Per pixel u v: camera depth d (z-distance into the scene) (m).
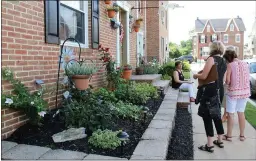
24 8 4.19
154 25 18.88
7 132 3.88
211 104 4.13
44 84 4.71
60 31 5.57
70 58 5.55
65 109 4.41
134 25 12.15
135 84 8.09
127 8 10.66
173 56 50.44
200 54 61.44
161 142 3.87
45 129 4.19
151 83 9.12
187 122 6.07
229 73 4.79
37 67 4.54
